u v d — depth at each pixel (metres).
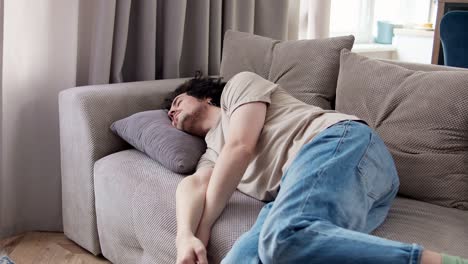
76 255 2.16
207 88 1.95
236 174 1.56
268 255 1.27
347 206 1.34
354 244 1.19
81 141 2.07
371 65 1.93
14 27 2.21
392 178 1.55
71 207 2.18
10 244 2.26
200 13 2.71
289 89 2.15
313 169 1.40
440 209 1.63
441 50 3.85
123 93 2.17
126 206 1.81
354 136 1.50
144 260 1.74
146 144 1.94
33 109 2.34
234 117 1.67
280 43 2.32
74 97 2.07
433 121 1.71
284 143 1.61
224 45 2.52
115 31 2.44
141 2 2.50
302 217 1.28
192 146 1.88
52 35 2.32
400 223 1.52
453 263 1.13
